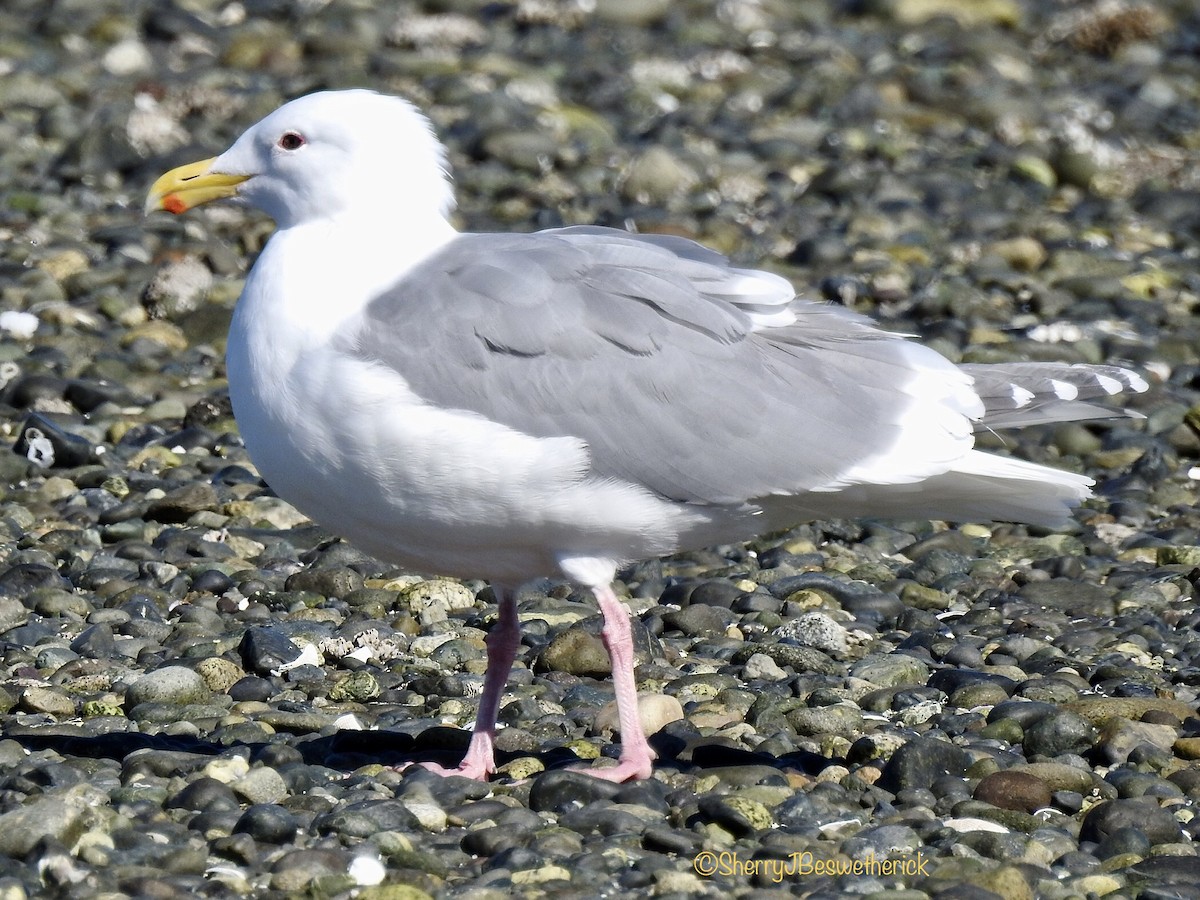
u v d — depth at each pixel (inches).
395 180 425.1
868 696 476.1
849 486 426.3
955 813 403.2
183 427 694.5
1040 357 770.8
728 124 1125.1
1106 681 492.4
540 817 394.0
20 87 1094.4
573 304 413.1
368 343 402.9
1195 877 370.3
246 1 1342.3
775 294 433.7
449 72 1176.8
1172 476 685.3
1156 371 772.0
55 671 480.4
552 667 498.0
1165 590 568.7
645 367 413.4
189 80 1142.3
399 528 413.4
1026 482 429.1
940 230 960.9
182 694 463.2
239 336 417.4
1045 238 954.7
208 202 444.8
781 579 570.9
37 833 362.9
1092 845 389.4
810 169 1050.7
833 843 381.7
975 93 1200.2
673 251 445.4
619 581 583.8
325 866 359.3
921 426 430.3
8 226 890.7
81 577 550.3
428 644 511.5
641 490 413.7
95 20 1262.3
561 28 1323.8
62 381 708.7
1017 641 518.0
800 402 424.2
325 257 416.5
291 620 518.9
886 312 838.5
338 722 452.8
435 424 397.4
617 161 1045.8
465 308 407.2
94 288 815.1
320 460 405.4
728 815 388.8
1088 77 1283.2
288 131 427.5
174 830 375.9
